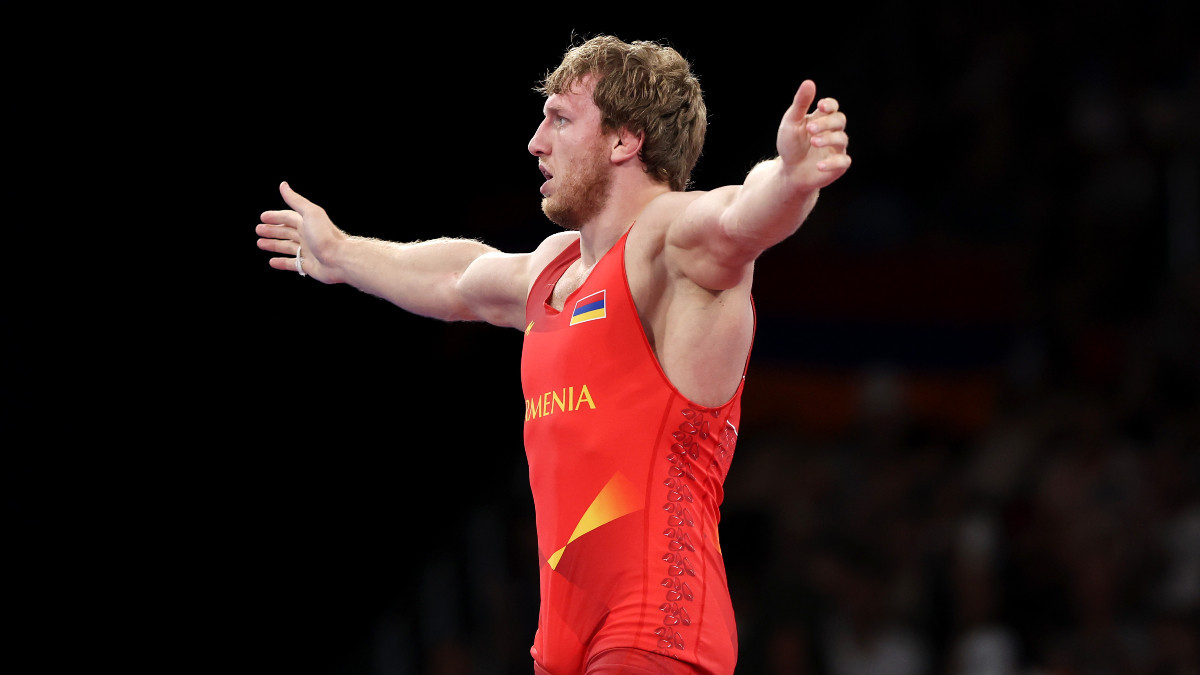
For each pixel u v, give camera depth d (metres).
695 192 4.77
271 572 13.41
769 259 16.20
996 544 13.16
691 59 16.06
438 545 14.24
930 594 13.17
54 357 12.34
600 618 4.73
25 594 12.33
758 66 16.38
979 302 15.78
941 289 15.88
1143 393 14.40
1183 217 15.48
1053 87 16.69
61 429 12.38
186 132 12.67
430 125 14.18
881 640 12.95
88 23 12.26
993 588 12.95
